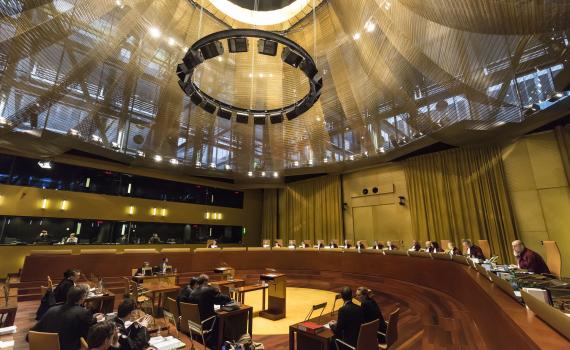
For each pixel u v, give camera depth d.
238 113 7.60
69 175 10.88
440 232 10.04
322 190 14.52
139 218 12.33
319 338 3.04
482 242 7.43
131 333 2.50
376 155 11.16
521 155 8.47
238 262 10.66
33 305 6.38
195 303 3.84
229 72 10.58
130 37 8.08
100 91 8.44
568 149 7.57
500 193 8.77
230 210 15.78
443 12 5.95
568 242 7.46
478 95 7.02
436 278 7.12
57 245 9.96
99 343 1.97
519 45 5.60
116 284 8.09
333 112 10.62
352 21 8.20
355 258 9.82
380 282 8.76
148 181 13.00
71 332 2.60
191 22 9.11
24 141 8.50
